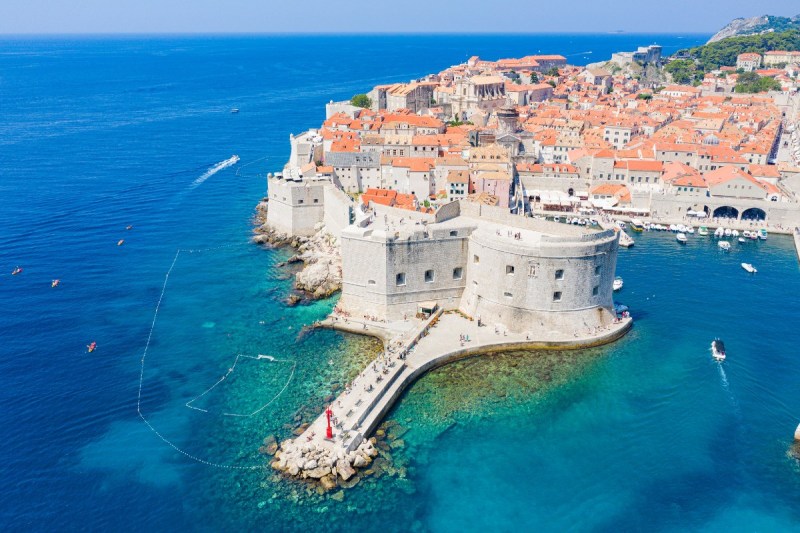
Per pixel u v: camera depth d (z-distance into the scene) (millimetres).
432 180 168750
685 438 76562
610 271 99188
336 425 74812
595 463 72375
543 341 95688
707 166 191250
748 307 112875
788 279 127250
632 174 182500
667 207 168750
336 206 134375
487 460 72438
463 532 62562
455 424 78500
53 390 86812
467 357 93438
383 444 74750
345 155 168500
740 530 63438
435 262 103125
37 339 100875
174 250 141500
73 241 146875
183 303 113750
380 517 64250
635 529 63469
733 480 70062
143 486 69000
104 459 73250
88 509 66000
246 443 75312
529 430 77688
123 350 97312
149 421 79938
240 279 124688
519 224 106000
